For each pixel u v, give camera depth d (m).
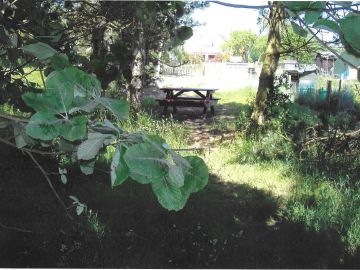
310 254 4.28
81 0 2.96
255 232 4.91
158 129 10.58
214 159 8.49
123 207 5.36
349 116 11.56
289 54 10.55
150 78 18.58
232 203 5.93
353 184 6.89
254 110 10.60
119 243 4.39
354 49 1.03
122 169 1.00
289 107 10.27
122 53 2.19
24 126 1.34
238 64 34.81
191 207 5.37
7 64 2.57
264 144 8.84
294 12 1.09
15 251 4.12
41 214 5.05
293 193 6.36
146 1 2.28
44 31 2.42
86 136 1.06
